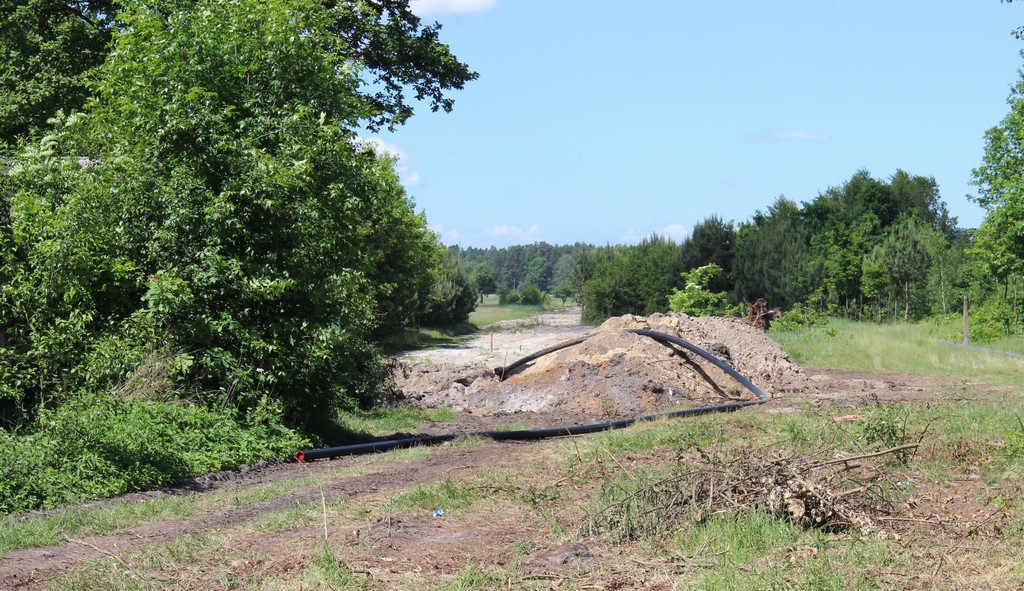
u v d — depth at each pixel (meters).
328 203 15.51
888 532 7.72
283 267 14.94
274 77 15.52
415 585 6.64
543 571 6.94
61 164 14.60
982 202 36.34
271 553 7.65
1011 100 35.03
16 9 25.59
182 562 7.40
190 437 12.43
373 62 27.27
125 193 14.23
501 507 9.43
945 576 6.49
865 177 74.12
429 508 9.46
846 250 55.06
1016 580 6.33
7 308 13.85
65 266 13.60
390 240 40.91
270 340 14.67
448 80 28.06
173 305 13.59
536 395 22.56
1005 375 26.33
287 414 15.08
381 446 15.11
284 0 15.77
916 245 52.56
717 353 26.14
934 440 12.09
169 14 15.64
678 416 18.80
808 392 23.41
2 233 13.86
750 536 7.49
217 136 14.48
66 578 6.89
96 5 25.98
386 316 44.16
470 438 15.57
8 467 9.84
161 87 14.85
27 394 14.05
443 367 28.17
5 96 24.27
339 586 6.61
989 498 8.88
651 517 8.12
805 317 43.53
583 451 12.95
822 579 6.30
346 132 16.70
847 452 11.38
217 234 14.25
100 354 13.41
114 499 10.18
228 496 10.41
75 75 24.80
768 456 9.16
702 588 6.27
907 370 28.52
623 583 6.57
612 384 22.20
